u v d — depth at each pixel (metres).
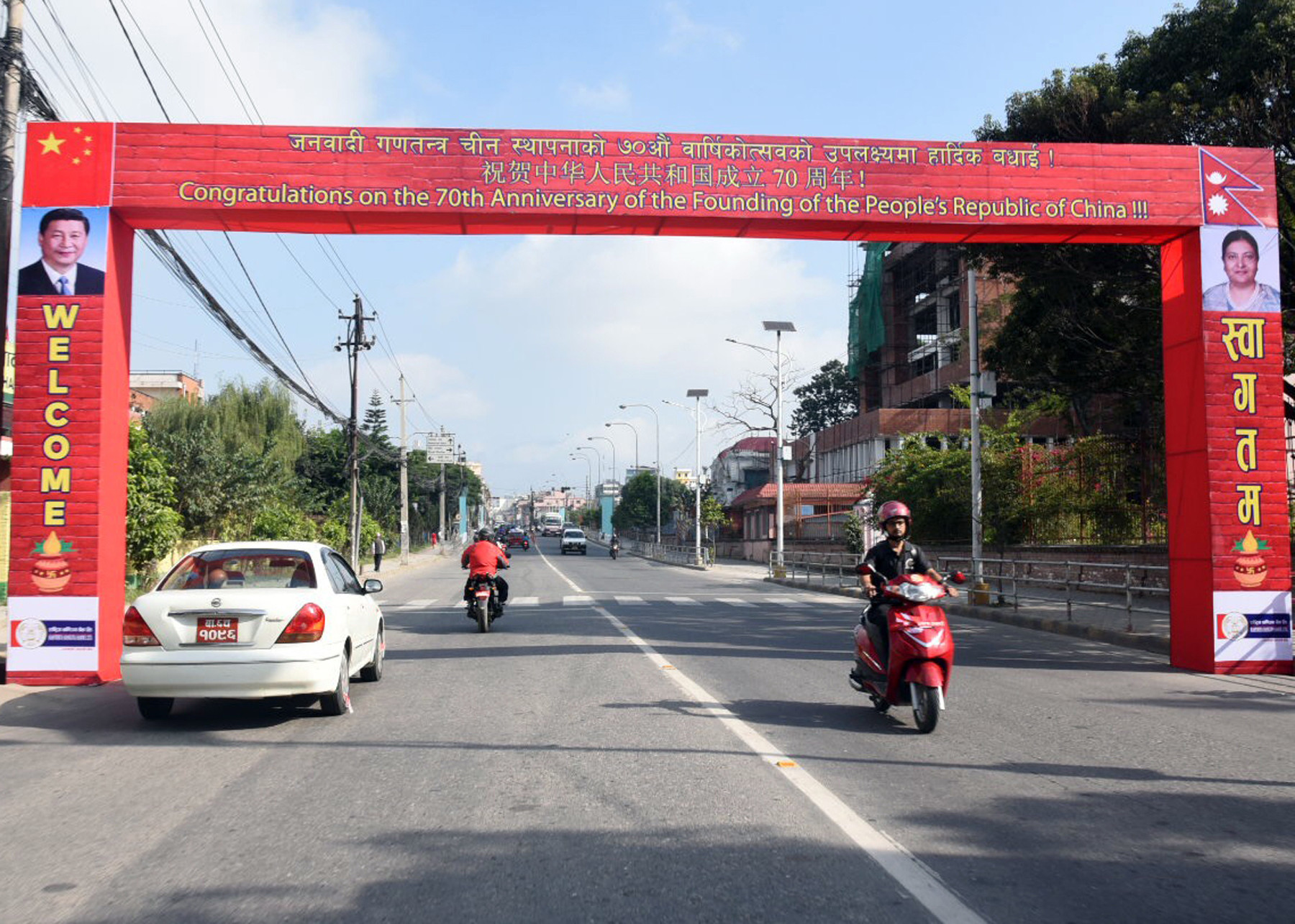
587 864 5.03
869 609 9.23
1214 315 12.70
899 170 12.69
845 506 55.47
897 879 4.81
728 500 87.94
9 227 11.77
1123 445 24.08
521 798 6.29
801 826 5.67
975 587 21.91
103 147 11.65
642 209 12.34
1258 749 7.79
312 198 11.91
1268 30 15.24
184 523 30.70
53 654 11.13
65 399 11.31
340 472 64.44
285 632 8.53
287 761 7.38
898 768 7.09
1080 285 19.23
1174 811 6.01
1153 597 21.53
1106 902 4.53
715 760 7.32
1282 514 12.49
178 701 10.14
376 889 4.71
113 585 11.57
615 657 13.54
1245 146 16.02
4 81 11.74
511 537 86.94
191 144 11.77
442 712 9.40
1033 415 34.22
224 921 4.34
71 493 11.23
